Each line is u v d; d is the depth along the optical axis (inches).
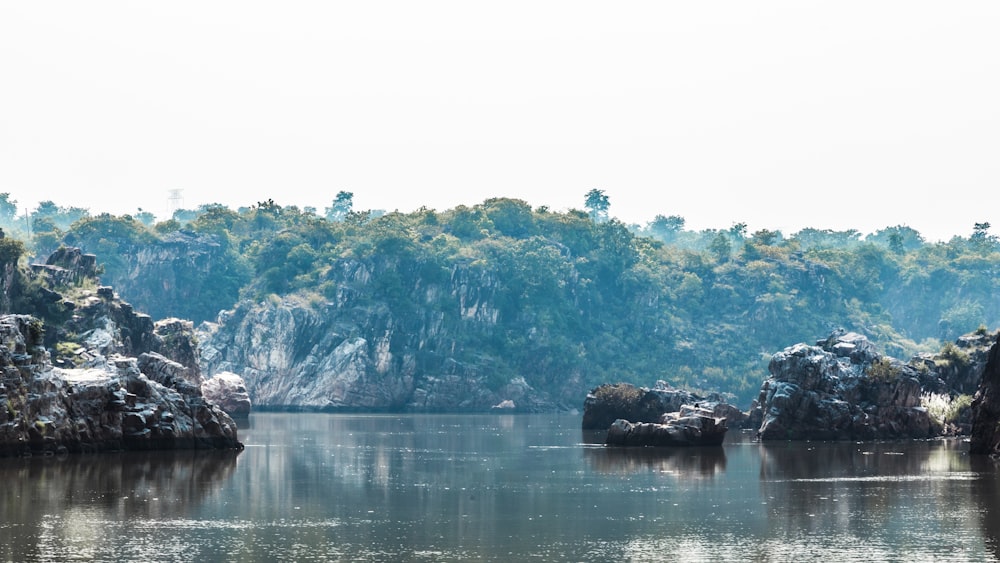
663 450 6943.9
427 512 4124.0
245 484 4849.9
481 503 4367.6
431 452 6776.6
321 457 6279.5
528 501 4421.8
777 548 3442.4
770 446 7283.5
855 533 3686.0
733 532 3710.6
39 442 5713.6
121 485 4682.6
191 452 6333.7
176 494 4461.1
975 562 3245.6
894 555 3339.1
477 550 3412.9
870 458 6269.7
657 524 3873.0
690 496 4571.9
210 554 3314.5
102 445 6072.8
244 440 7844.5
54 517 3863.2
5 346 5679.1
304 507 4210.1
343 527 3786.9
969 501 4372.5
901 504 4296.3
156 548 3383.4
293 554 3334.2
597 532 3713.1
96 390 6092.5
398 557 3307.1
